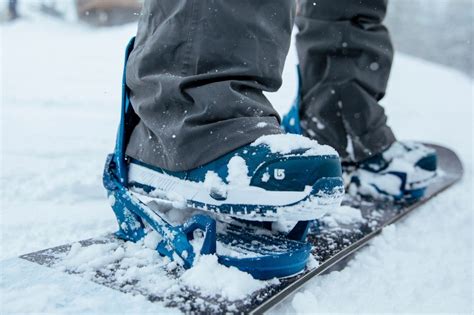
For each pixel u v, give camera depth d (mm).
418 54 20984
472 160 2965
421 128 4379
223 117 927
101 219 1314
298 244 949
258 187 894
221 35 923
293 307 874
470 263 1205
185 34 927
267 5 965
